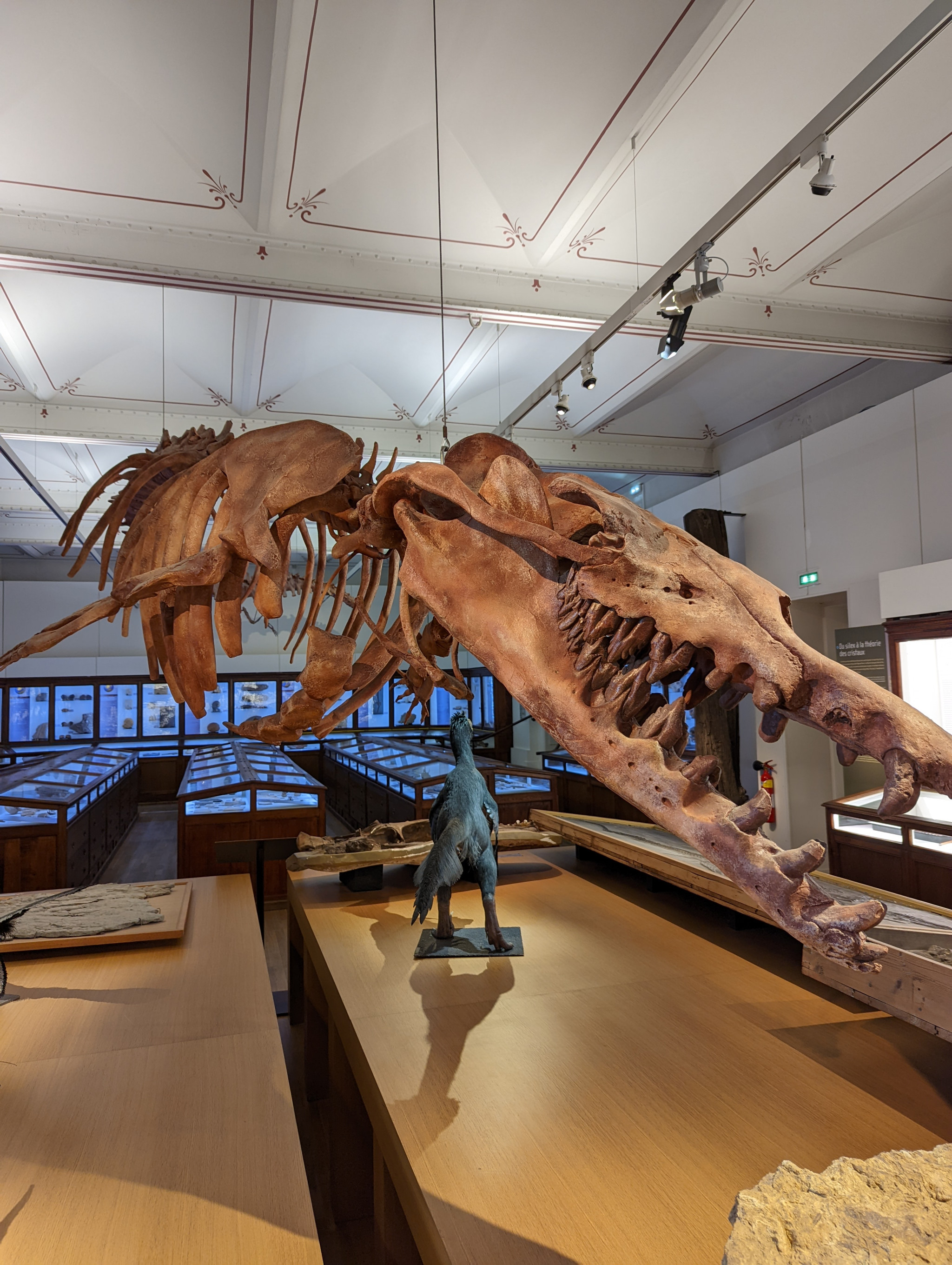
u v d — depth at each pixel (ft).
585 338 21.30
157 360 21.53
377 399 24.57
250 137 12.23
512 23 10.37
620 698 4.31
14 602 43.24
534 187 13.60
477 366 22.82
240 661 45.27
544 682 4.66
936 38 10.31
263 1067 7.83
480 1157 6.34
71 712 43.60
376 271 15.52
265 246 14.90
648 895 13.87
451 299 15.93
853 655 20.07
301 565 42.04
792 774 23.75
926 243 15.93
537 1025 8.71
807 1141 6.51
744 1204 3.78
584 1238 5.38
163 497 9.61
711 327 17.29
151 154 12.50
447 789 11.25
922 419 19.03
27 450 28.86
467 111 11.87
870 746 3.38
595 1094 7.29
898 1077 7.55
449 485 5.52
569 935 11.70
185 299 18.30
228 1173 6.17
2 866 19.26
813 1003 9.28
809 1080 7.52
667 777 3.88
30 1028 8.71
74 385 22.47
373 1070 7.75
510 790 22.25
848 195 13.80
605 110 11.89
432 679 6.05
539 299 16.42
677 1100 7.16
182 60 10.81
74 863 21.02
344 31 10.25
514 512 5.21
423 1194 5.88
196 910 13.05
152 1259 5.24
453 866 10.69
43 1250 5.32
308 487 8.27
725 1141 6.52
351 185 13.32
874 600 20.38
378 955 10.93
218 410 24.54
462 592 5.33
